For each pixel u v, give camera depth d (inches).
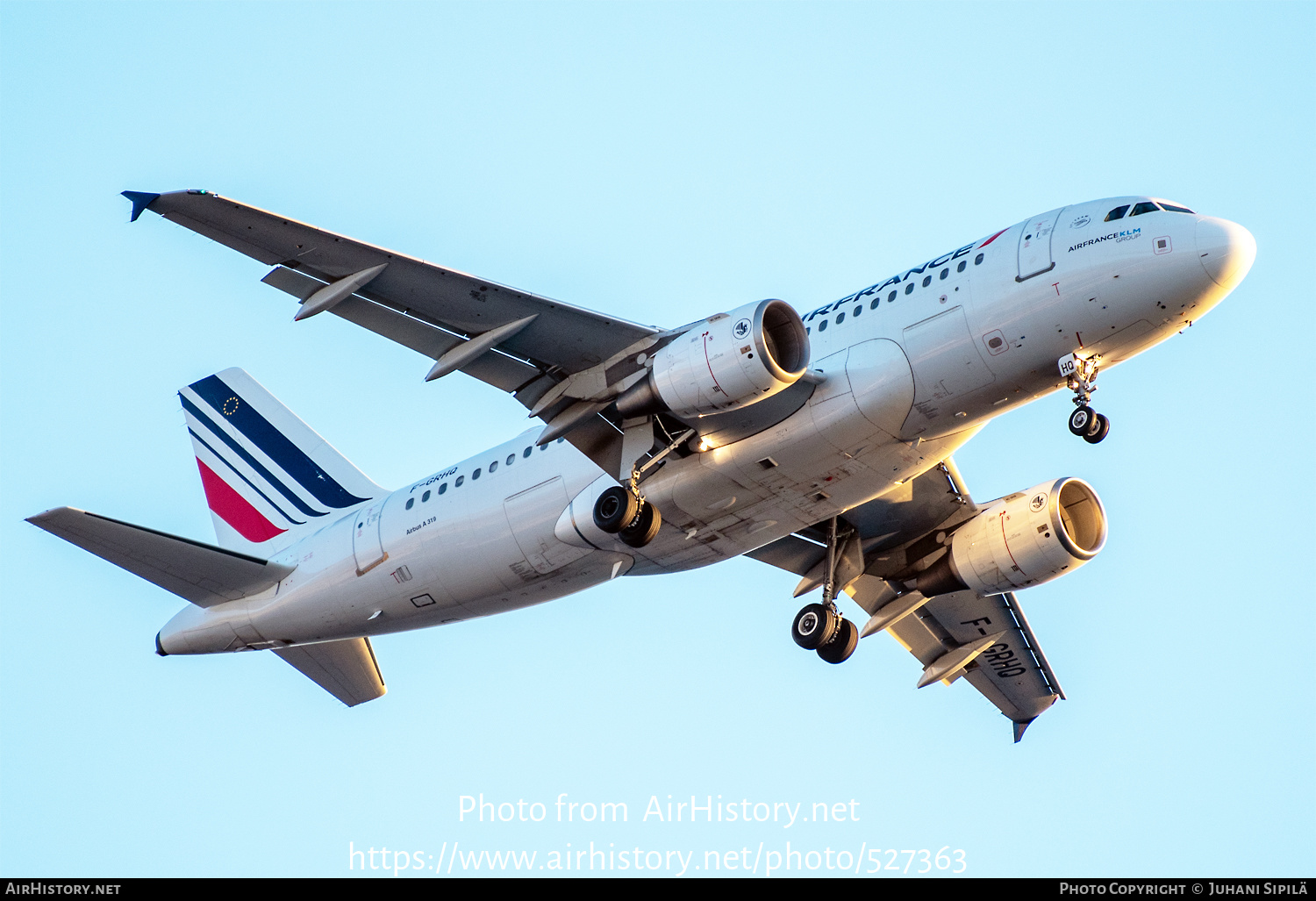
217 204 1218.6
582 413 1412.4
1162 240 1256.2
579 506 1453.0
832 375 1342.3
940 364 1316.4
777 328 1327.5
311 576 1665.8
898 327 1347.2
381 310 1358.3
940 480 1615.4
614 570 1534.2
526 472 1537.9
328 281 1317.7
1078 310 1279.5
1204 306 1274.6
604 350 1379.2
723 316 1306.6
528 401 1448.1
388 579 1624.0
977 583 1640.0
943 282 1344.7
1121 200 1316.4
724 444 1387.8
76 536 1540.4
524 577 1563.7
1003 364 1307.8
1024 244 1315.2
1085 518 1636.3
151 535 1561.3
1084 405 1330.0
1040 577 1604.3
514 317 1352.1
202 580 1648.6
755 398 1289.4
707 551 1513.3
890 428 1338.6
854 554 1662.2
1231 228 1251.2
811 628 1638.8
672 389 1314.0
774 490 1412.4
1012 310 1295.5
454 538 1572.3
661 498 1429.6
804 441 1349.7
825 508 1440.7
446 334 1385.3
